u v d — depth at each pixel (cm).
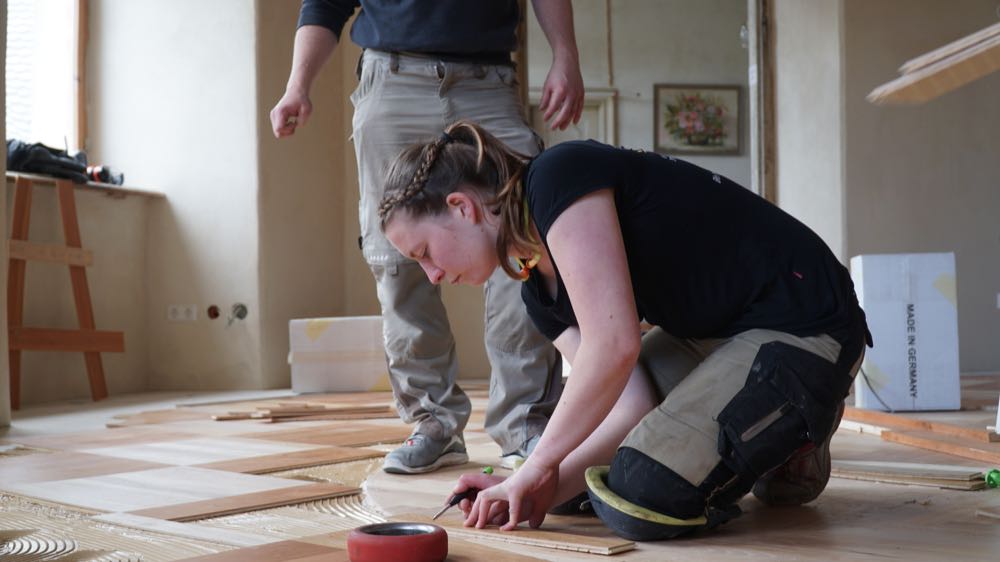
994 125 584
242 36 559
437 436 222
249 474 227
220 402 466
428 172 145
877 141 575
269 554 143
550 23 219
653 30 994
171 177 573
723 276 149
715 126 994
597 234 137
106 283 547
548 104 212
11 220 487
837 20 569
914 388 347
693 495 144
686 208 147
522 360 220
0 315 365
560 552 142
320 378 516
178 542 157
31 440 305
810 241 153
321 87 594
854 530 154
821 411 146
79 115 585
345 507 187
